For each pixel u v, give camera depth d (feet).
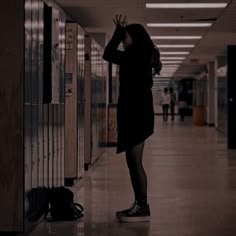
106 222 19.84
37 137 19.21
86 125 35.78
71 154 29.07
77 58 29.25
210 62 90.63
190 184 28.96
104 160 41.50
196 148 51.70
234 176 32.09
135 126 19.79
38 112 19.42
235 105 51.19
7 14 16.93
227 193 26.14
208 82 93.04
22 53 16.94
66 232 18.28
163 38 53.98
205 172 33.96
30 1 17.79
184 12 38.11
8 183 17.04
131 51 20.08
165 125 99.66
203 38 53.83
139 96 19.90
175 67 103.45
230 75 51.29
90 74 35.60
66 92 29.25
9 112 16.98
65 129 29.14
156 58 20.51
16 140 16.98
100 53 42.86
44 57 20.83
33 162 18.47
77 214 20.53
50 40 20.98
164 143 57.93
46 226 19.24
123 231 18.38
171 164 38.40
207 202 23.77
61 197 20.52
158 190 26.99
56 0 33.50
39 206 19.56
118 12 38.27
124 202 23.75
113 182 29.94
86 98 35.86
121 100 20.08
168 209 22.24
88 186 28.53
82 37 31.68
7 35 16.93
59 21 23.88
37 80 19.22
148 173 33.47
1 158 17.03
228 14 38.88
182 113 124.98
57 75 22.75
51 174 22.36
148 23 43.52
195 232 18.21
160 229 18.67
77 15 39.83
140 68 20.01
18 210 17.04
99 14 39.24
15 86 17.01
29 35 17.66
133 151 19.93
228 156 44.16
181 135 71.00
